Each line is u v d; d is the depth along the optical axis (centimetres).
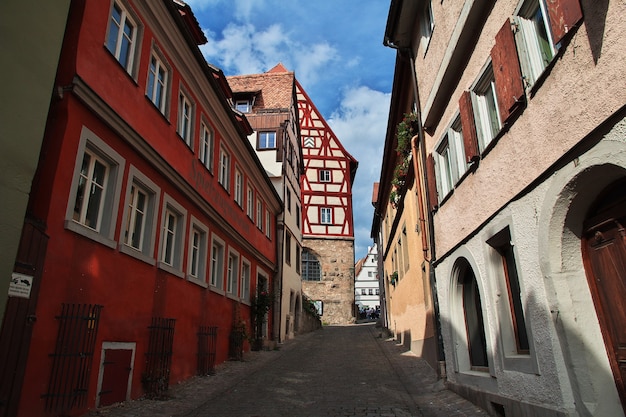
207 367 1021
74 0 621
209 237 1132
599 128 366
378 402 706
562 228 437
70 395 547
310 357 1355
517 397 527
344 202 3675
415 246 1223
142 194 802
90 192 644
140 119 768
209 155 1155
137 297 730
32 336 493
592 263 425
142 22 795
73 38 600
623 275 383
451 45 710
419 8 962
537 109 468
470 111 659
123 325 682
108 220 662
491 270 605
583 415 401
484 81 636
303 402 712
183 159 953
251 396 764
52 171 544
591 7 368
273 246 1966
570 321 423
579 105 393
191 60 984
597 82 366
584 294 427
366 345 1720
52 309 526
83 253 591
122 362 673
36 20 470
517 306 573
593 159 377
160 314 812
